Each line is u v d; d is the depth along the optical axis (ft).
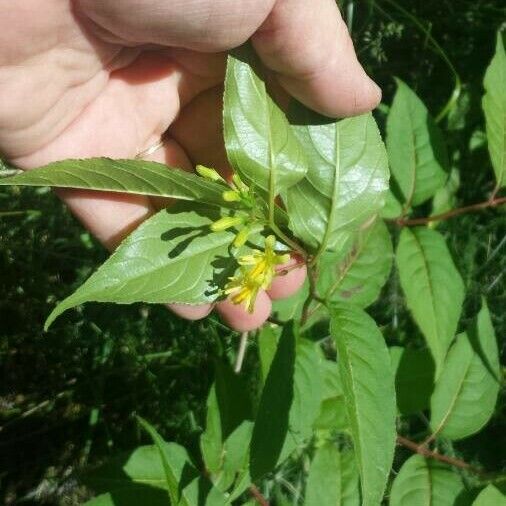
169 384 0.80
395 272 0.82
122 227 0.58
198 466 0.72
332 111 0.52
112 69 0.59
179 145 0.66
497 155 0.70
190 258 0.48
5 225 0.80
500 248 0.86
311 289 0.54
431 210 0.82
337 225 0.52
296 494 0.72
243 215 0.49
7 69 0.53
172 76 0.61
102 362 0.80
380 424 0.47
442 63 0.90
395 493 0.64
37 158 0.60
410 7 0.89
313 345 0.60
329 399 0.65
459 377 0.66
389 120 0.72
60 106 0.58
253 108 0.48
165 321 0.79
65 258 0.82
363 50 0.85
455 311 0.65
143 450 0.64
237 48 0.49
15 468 0.80
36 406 0.80
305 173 0.49
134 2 0.48
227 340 0.78
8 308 0.80
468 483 0.76
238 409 0.63
